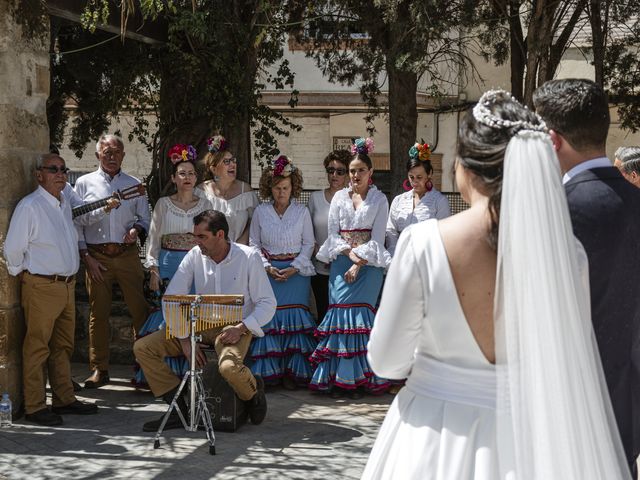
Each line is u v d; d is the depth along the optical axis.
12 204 5.61
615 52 9.29
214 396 5.38
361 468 4.72
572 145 2.59
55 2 6.11
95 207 6.21
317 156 17.88
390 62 8.07
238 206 6.76
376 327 2.17
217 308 5.08
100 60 8.66
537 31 7.77
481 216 2.08
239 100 7.91
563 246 2.03
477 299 2.07
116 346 7.41
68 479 4.50
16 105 5.61
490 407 2.09
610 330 2.52
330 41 9.82
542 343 1.99
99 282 6.66
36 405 5.58
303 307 6.67
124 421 5.64
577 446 2.01
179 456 4.90
